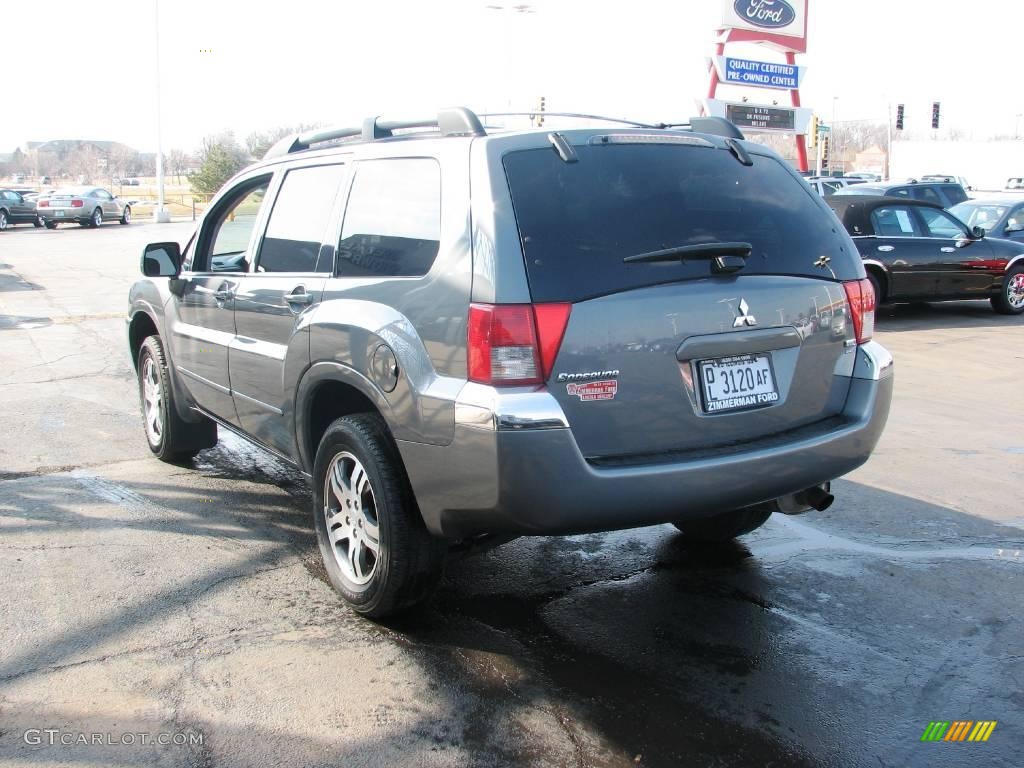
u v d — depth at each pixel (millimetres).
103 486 5465
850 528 4969
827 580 4273
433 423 3205
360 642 3605
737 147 3732
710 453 3312
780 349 3516
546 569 4371
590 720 3098
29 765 2795
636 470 3133
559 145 3330
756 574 4336
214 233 5145
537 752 2916
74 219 35375
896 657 3562
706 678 3383
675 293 3236
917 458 6316
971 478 5871
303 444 4121
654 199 3361
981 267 13109
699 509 3279
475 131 3422
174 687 3252
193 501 5219
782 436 3533
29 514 4953
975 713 3188
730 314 3338
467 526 3279
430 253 3365
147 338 5852
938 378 9117
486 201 3176
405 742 2957
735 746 2967
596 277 3129
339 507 3916
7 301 14000
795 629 3781
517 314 3031
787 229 3623
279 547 4555
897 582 4258
